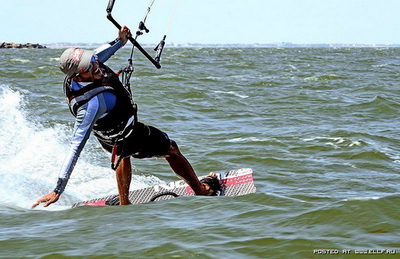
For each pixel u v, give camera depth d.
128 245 17.44
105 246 17.36
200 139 41.75
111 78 19.78
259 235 18.22
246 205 22.02
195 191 24.11
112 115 19.95
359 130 44.59
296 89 79.06
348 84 87.69
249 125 48.19
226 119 51.75
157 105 56.94
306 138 41.50
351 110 56.59
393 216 19.83
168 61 159.25
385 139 41.66
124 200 23.22
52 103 53.69
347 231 18.53
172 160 23.05
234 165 33.94
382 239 17.73
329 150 37.75
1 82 74.81
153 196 24.31
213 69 125.00
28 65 122.88
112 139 20.73
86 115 19.09
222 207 21.84
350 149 37.72
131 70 20.80
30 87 69.19
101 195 27.27
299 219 19.88
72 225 19.86
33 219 20.80
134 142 21.17
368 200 21.30
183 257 16.36
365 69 134.25
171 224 19.66
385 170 32.56
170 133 44.06
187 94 67.38
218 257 16.36
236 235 18.30
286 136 42.34
